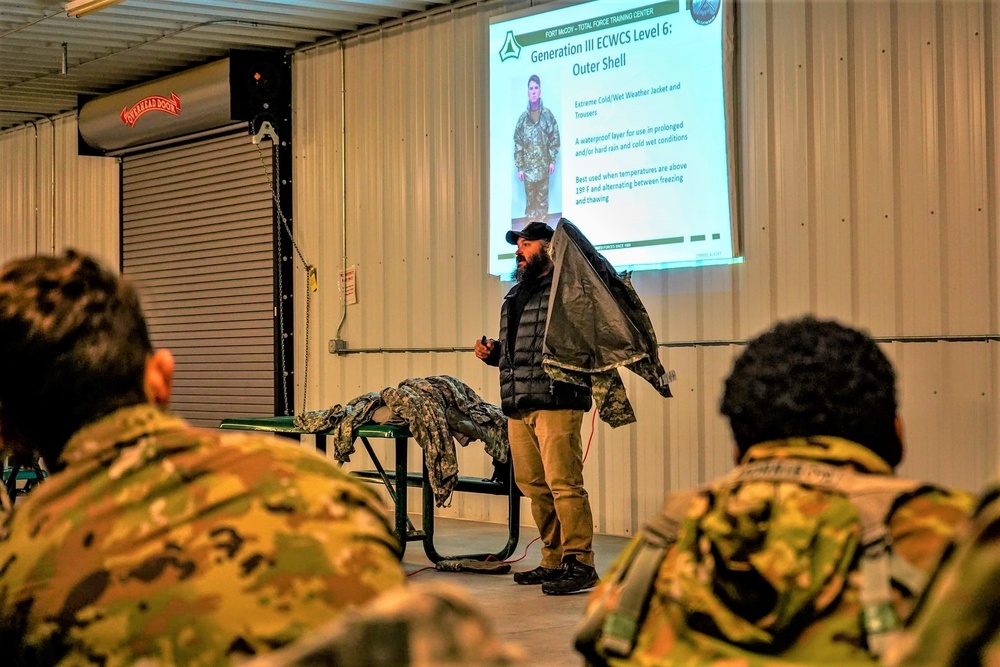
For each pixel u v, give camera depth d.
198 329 10.03
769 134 6.13
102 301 1.39
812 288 5.94
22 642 1.24
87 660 1.21
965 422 5.39
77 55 9.45
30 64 9.73
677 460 6.50
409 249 8.20
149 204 10.59
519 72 7.36
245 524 1.25
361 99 8.57
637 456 6.71
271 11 8.11
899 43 5.64
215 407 9.87
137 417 1.36
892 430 1.40
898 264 5.62
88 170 11.36
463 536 7.17
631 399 6.73
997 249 5.30
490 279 7.64
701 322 6.40
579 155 7.00
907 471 5.57
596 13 6.89
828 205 5.88
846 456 1.32
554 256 5.29
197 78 9.25
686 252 6.44
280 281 9.20
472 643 0.62
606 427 6.88
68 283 1.39
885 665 0.71
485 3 7.65
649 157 6.62
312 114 8.98
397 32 8.27
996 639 0.62
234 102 9.05
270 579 1.21
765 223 6.14
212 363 9.90
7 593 1.27
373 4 7.93
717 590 1.26
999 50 5.32
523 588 5.48
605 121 6.85
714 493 1.35
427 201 8.07
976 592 0.63
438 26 7.97
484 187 7.69
